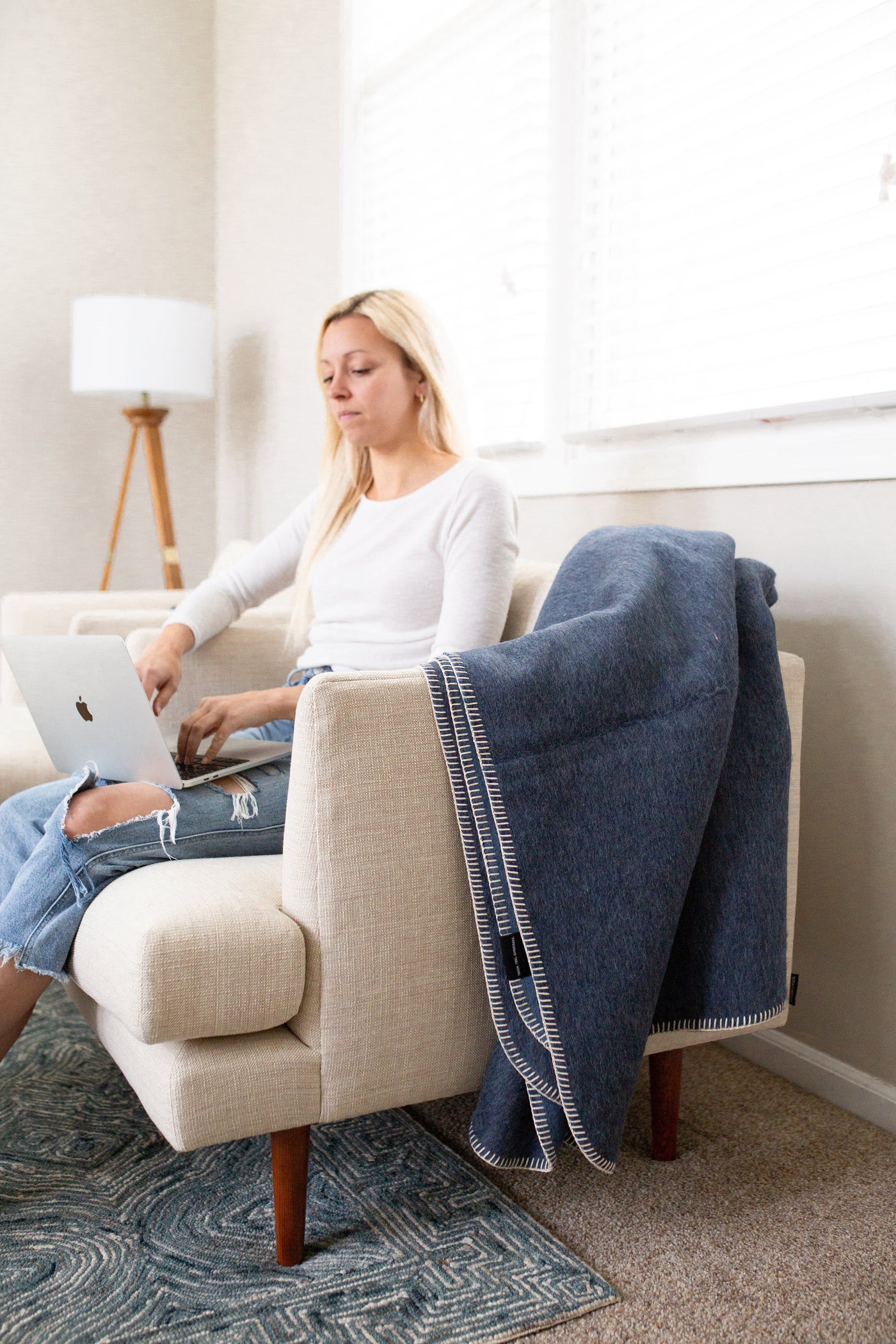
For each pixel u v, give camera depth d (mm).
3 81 3350
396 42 2717
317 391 3131
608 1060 1155
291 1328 1072
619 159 2002
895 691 1508
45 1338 1055
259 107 3359
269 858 1404
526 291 2250
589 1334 1077
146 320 3074
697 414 1881
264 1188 1325
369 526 1688
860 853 1564
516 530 1599
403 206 2713
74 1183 1329
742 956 1296
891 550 1509
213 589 1953
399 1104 1192
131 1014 1063
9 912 1274
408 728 1151
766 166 1736
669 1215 1291
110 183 3514
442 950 1188
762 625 1351
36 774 1821
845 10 1600
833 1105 1594
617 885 1179
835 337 1642
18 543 3496
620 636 1221
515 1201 1315
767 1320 1102
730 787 1315
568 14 2096
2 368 3424
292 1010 1125
